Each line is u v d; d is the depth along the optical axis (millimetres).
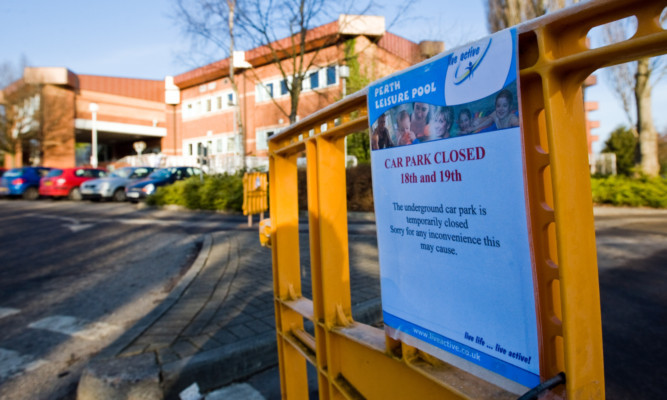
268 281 5113
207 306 4156
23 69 33688
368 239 8258
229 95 34781
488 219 887
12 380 3125
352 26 20719
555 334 842
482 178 892
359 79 22938
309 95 27578
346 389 1546
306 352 1857
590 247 848
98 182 18422
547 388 792
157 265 6707
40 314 4500
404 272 1157
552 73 802
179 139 41188
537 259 868
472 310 949
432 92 1003
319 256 1675
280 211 2115
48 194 19562
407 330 1161
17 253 7668
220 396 2787
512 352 867
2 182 20406
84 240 8859
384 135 1185
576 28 793
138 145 31094
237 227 10445
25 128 34312
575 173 830
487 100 866
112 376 2701
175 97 40719
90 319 4340
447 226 991
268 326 3541
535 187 866
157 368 2781
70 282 5758
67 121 35906
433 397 1141
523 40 852
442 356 1047
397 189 1153
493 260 885
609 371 2992
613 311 4203
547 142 836
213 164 21703
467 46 908
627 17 720
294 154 2109
